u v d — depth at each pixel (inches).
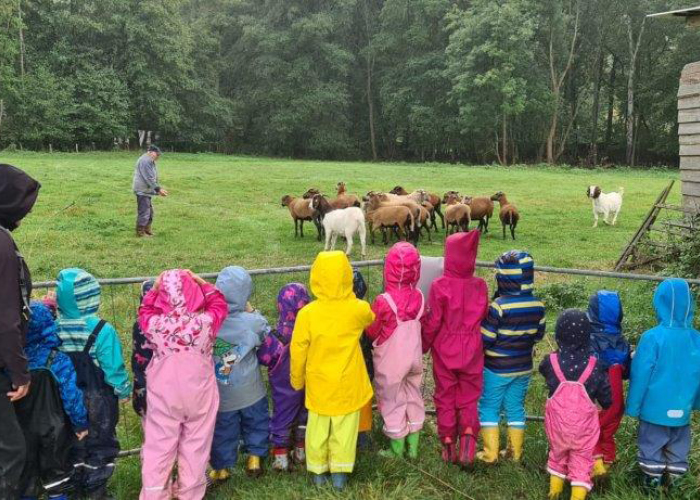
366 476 157.5
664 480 153.3
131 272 392.2
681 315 148.5
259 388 157.9
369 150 2549.2
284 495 147.1
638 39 1984.5
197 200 770.8
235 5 2468.0
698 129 398.9
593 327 158.6
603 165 2091.5
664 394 145.5
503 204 614.2
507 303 161.2
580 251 518.9
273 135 2304.4
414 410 167.0
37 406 134.0
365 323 153.1
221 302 146.8
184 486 138.1
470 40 1891.0
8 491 127.6
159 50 2031.3
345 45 2431.1
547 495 148.6
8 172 129.6
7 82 1756.9
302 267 195.3
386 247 541.6
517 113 1884.8
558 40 2018.9
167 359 138.6
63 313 141.3
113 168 1099.9
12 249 123.3
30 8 1969.7
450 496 150.1
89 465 143.9
